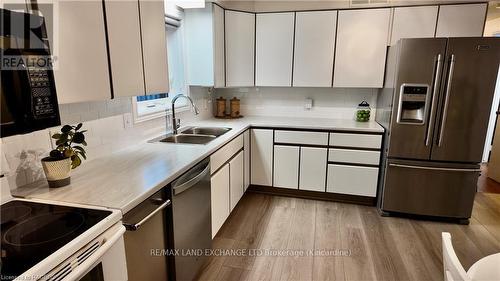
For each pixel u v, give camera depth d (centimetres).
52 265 84
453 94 257
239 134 286
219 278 204
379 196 305
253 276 206
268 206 318
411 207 289
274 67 338
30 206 118
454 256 87
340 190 320
